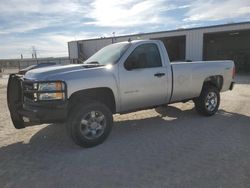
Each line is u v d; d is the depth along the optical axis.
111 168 4.18
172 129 6.22
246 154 4.64
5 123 7.09
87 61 6.28
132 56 5.77
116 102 5.54
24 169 4.23
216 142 5.26
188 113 7.81
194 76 6.86
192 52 27.22
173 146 5.09
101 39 33.69
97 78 5.18
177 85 6.51
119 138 5.65
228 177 3.80
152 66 6.09
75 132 4.96
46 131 6.24
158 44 6.23
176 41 32.88
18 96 5.28
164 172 4.00
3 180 3.88
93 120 5.16
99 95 5.50
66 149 5.07
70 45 36.69
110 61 5.69
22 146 5.30
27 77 5.18
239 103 9.31
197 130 6.10
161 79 6.15
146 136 5.74
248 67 31.22
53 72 5.00
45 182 3.79
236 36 32.62
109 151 4.91
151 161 4.41
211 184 3.61
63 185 3.69
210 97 7.32
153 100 6.16
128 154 4.74
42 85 4.77
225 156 4.55
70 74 4.96
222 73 7.59
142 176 3.89
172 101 6.60
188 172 3.98
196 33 26.75
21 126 5.52
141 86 5.82
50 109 4.73
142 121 7.03
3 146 5.32
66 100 4.82
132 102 5.79
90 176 3.93
